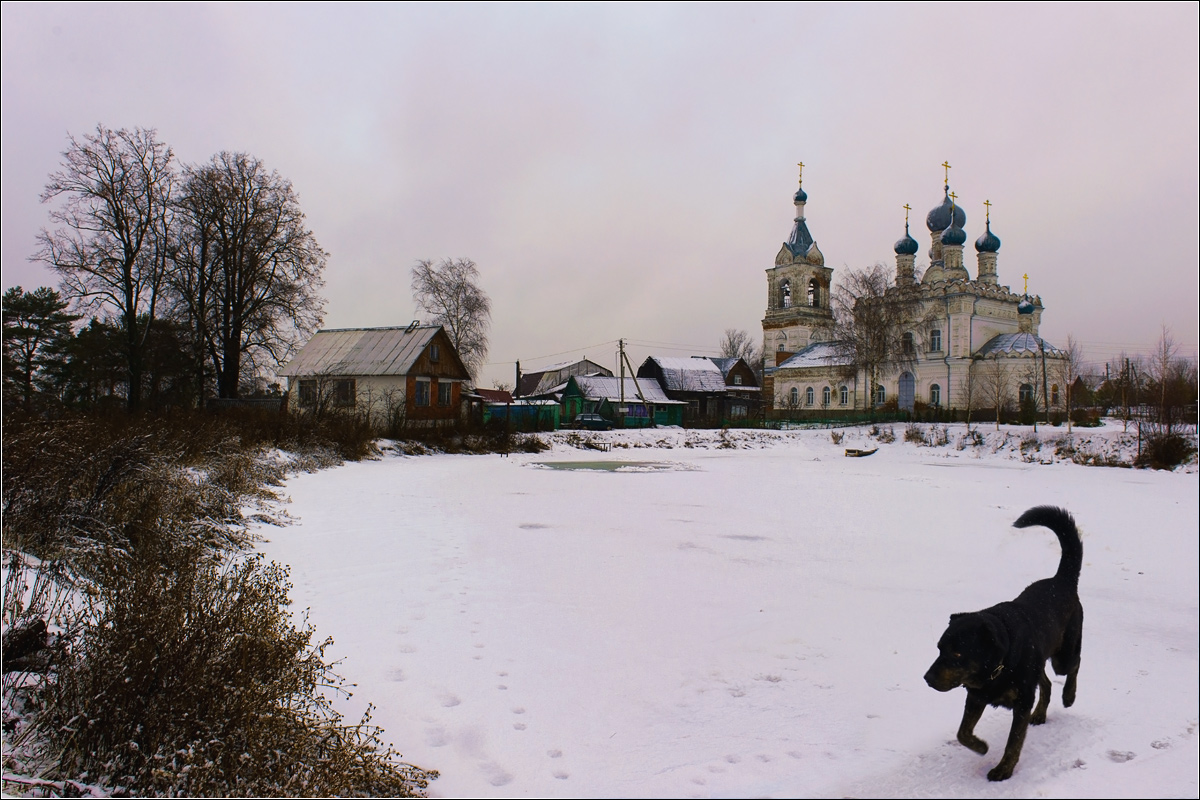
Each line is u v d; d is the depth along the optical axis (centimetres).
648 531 1269
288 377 4434
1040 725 480
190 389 4175
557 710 505
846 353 6322
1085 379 8400
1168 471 3138
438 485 2022
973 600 820
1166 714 498
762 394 8019
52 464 743
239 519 1077
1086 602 825
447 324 6275
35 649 427
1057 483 2486
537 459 3491
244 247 4219
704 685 555
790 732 473
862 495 1981
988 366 6256
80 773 358
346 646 616
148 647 399
